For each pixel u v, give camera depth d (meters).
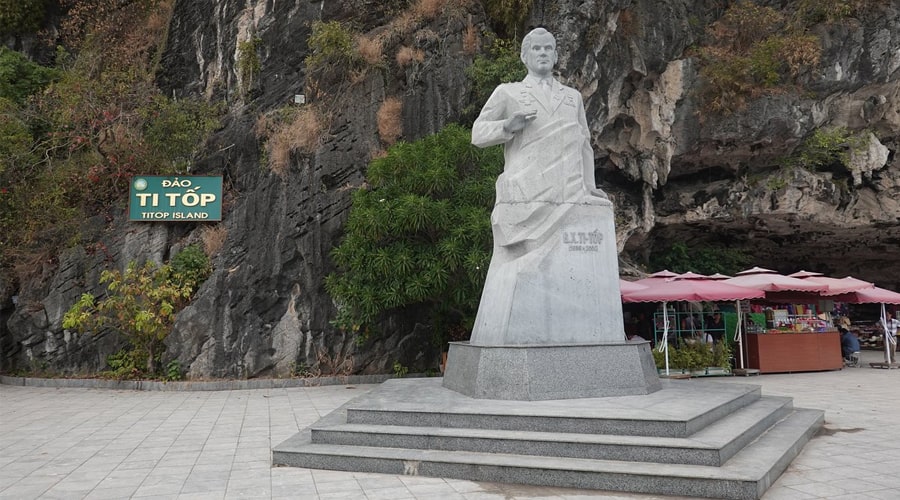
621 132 18.88
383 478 5.45
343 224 14.70
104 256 14.90
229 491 5.14
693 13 18.98
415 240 13.02
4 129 16.34
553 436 5.61
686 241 23.34
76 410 10.08
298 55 16.89
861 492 4.96
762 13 18.58
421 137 15.47
